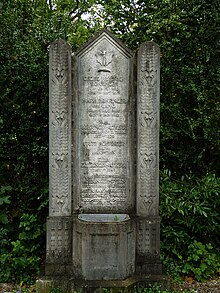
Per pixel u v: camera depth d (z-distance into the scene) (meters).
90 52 4.59
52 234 4.50
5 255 4.90
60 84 4.50
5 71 5.83
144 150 4.60
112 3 6.52
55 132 4.52
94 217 4.43
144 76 4.56
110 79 4.62
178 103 5.91
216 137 5.73
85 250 4.19
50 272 4.39
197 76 5.88
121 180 4.68
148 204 4.61
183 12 5.98
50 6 10.29
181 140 6.02
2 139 5.76
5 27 5.90
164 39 6.10
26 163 5.88
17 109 5.87
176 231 5.32
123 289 4.09
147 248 4.55
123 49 4.60
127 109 4.64
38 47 5.97
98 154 4.66
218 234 5.62
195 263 5.05
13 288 4.60
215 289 4.61
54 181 4.54
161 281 4.27
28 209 5.74
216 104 5.73
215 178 5.56
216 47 5.93
